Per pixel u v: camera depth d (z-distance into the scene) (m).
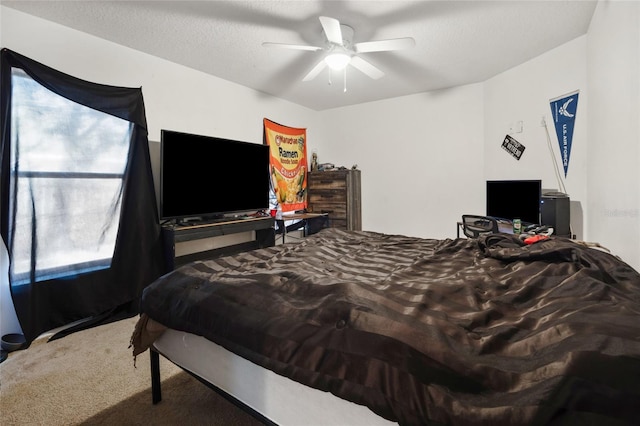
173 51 2.88
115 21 2.37
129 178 2.66
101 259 2.50
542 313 0.93
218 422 1.39
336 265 1.62
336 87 3.93
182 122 3.21
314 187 4.80
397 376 0.77
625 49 1.76
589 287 1.00
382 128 4.56
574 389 0.62
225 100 3.63
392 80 3.68
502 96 3.45
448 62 3.16
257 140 4.07
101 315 2.53
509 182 3.11
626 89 1.75
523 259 1.37
